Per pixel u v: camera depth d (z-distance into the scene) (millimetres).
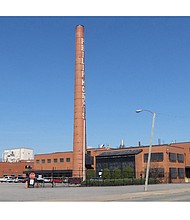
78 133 69125
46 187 50969
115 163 88125
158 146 81625
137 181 58031
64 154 105188
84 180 59719
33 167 117312
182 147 90688
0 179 102750
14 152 180250
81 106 69812
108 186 51938
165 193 33719
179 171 84000
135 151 85188
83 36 72562
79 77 70625
